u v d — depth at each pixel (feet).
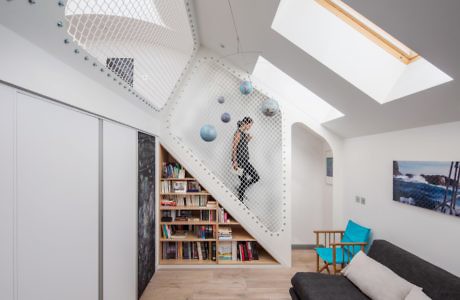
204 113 13.08
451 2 3.66
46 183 4.29
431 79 5.87
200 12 9.08
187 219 12.05
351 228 10.87
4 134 3.44
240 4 7.12
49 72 4.22
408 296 6.02
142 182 9.45
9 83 3.42
